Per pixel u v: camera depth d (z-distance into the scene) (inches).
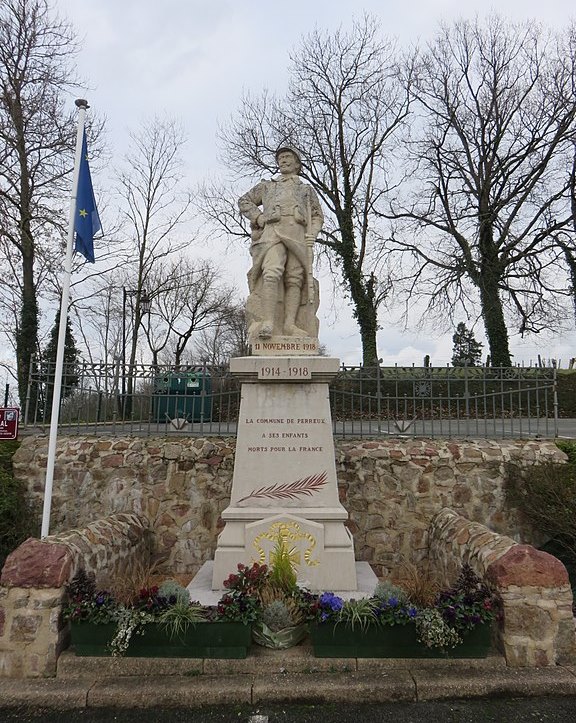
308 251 235.1
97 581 187.3
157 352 1355.8
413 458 277.3
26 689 144.8
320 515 204.4
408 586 177.3
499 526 269.6
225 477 275.3
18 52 633.0
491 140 848.9
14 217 593.0
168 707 140.9
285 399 215.8
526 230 833.5
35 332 695.7
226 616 155.8
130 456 279.6
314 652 154.9
